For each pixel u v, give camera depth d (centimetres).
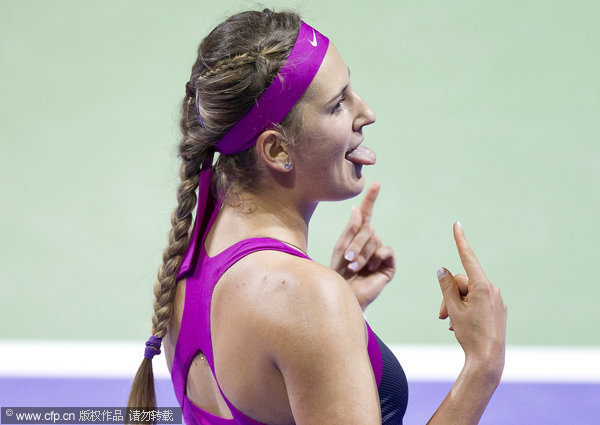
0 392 1214
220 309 495
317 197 536
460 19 2764
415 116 2417
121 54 2627
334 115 516
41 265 1944
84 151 2316
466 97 2486
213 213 546
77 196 2169
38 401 1175
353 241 695
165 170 2248
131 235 2041
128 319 1747
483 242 1988
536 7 2806
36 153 2303
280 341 453
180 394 558
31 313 1766
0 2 2817
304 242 545
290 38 508
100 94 2505
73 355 1416
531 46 2659
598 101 2459
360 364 451
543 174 2219
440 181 2200
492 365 497
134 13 2775
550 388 1246
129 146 2328
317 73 505
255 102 505
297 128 509
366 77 2544
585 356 1434
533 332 1656
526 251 1956
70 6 2802
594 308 1752
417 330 1664
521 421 1093
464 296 525
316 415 449
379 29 2716
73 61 2614
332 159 521
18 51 2642
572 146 2308
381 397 537
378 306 1761
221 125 515
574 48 2648
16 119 2419
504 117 2414
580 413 1129
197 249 540
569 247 1969
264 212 527
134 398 532
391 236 1998
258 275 477
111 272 1920
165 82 2533
